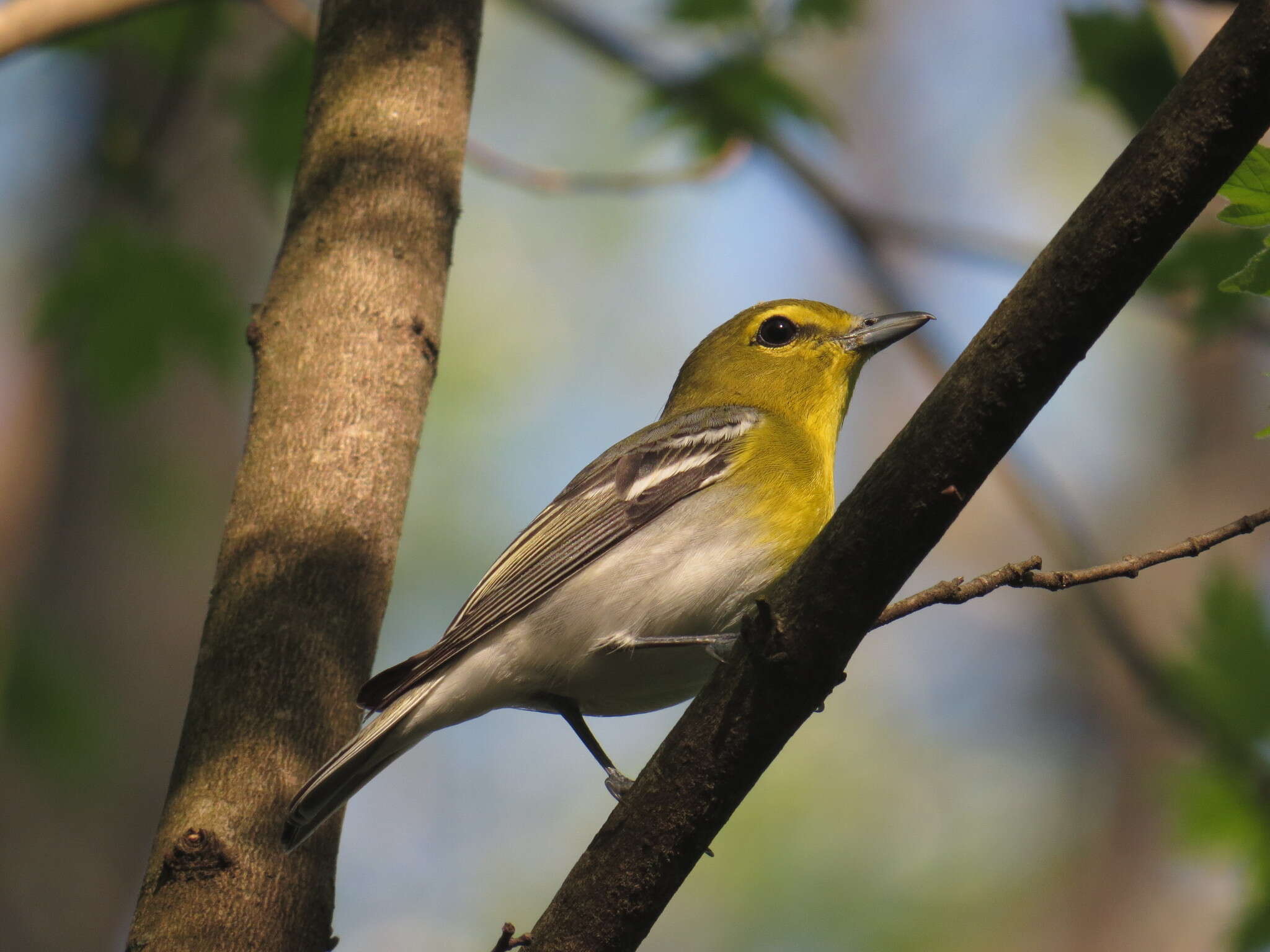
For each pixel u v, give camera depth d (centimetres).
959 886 2078
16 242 1797
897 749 2266
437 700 817
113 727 1502
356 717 668
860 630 570
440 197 778
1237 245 1045
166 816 622
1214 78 504
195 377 1652
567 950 589
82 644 1533
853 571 559
